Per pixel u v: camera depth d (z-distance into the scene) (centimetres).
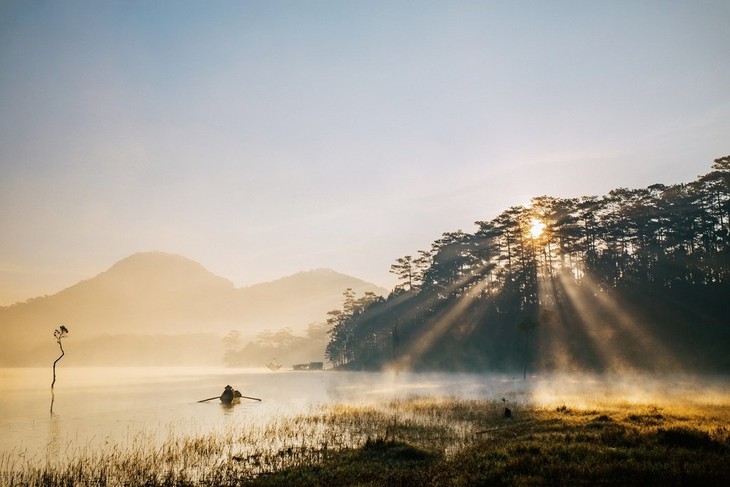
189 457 2350
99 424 3819
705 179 9050
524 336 9769
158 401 5997
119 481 1970
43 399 6444
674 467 1511
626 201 10062
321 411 4159
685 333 7794
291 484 1758
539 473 1577
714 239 9244
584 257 10938
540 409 3434
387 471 1867
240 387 8806
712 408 3123
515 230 11119
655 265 9731
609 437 2039
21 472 2148
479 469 1730
